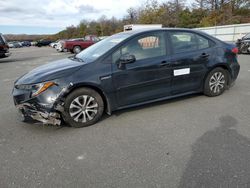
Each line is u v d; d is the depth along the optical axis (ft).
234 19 116.88
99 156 9.87
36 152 10.37
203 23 132.87
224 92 18.03
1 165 9.45
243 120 12.76
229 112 14.01
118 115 14.24
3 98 19.01
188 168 8.79
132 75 13.47
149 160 9.42
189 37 15.57
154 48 14.21
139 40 13.83
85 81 12.28
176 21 154.81
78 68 12.44
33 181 8.41
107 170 8.89
